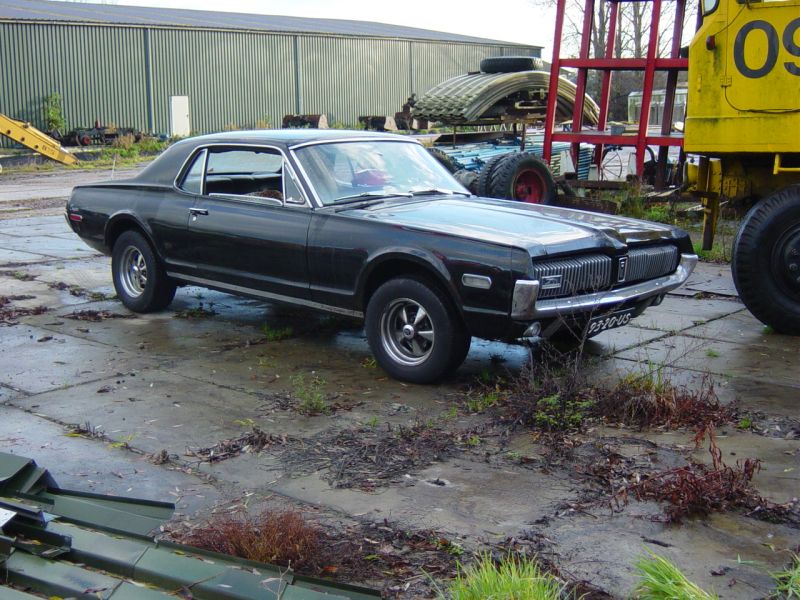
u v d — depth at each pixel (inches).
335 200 264.4
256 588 119.1
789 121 282.2
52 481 151.3
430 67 2187.5
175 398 229.8
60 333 296.8
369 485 175.6
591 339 286.7
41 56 1519.4
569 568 141.2
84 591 117.7
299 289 265.3
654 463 183.9
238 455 191.9
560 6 610.9
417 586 136.6
